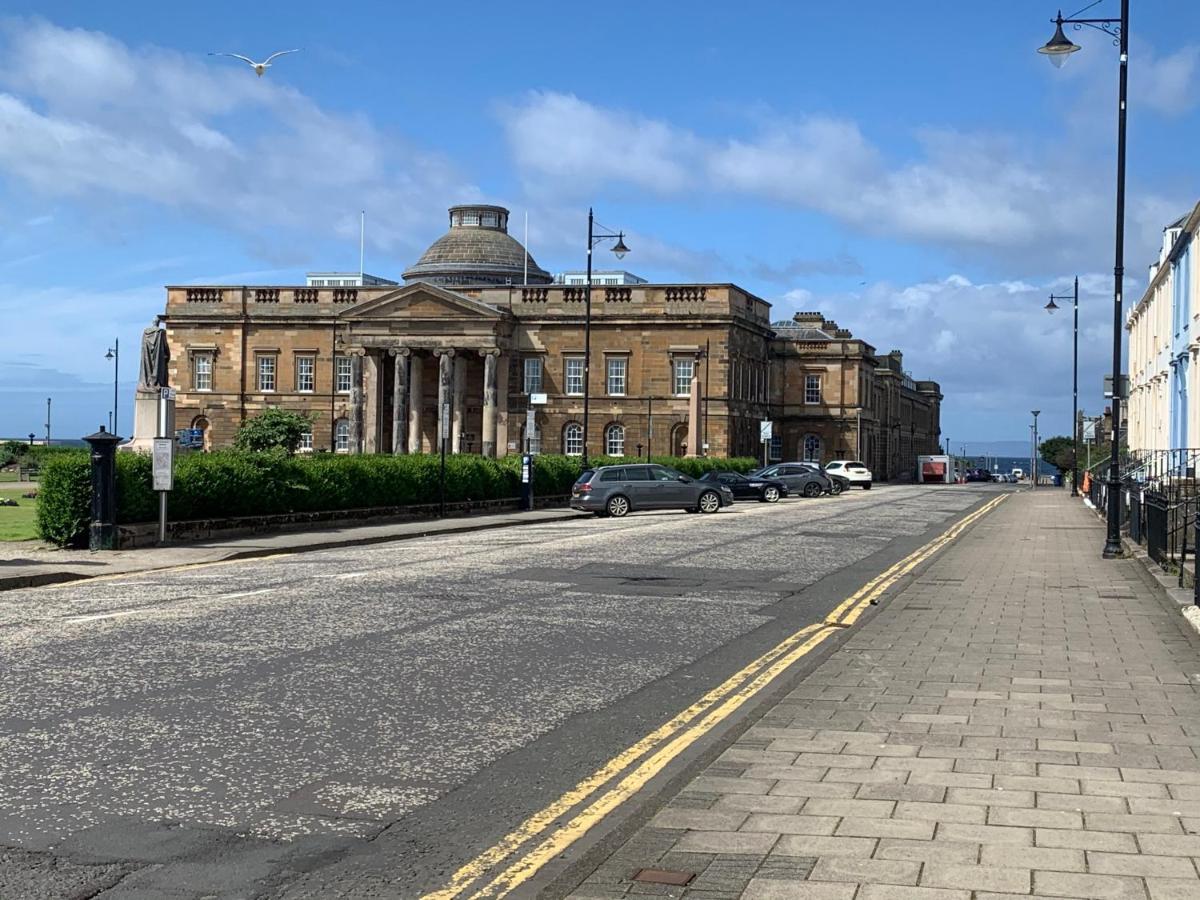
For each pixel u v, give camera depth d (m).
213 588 17.64
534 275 98.50
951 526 35.62
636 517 39.78
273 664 11.40
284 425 72.12
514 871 5.86
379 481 34.00
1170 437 42.53
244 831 6.55
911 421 138.00
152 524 24.75
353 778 7.61
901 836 6.15
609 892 5.43
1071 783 7.16
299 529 30.03
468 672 11.19
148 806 6.98
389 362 90.00
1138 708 9.38
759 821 6.44
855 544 27.61
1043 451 134.38
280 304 89.38
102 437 23.22
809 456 96.31
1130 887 5.40
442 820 6.75
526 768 7.85
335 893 5.64
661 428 83.94
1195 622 13.57
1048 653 12.06
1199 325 35.78
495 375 84.00
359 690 10.29
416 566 21.36
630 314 84.31
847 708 9.39
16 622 13.95
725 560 23.06
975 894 5.34
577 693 10.30
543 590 17.78
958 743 8.20
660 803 6.81
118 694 9.98
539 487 44.88
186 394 90.25
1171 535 22.14
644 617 15.09
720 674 11.29
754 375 91.31
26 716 9.16
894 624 14.23
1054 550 26.19
